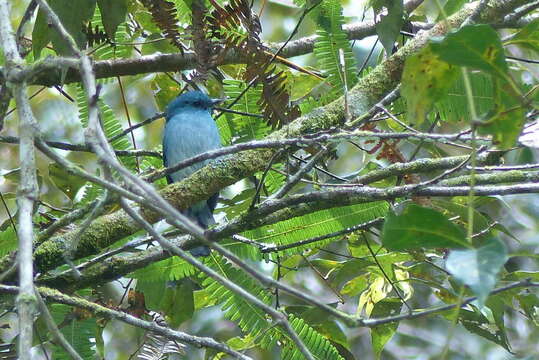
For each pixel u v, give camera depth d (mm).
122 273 8336
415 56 5473
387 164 10031
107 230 7945
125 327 14117
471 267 4160
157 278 8969
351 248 9859
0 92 7418
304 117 8578
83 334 8500
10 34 5941
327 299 14305
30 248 4637
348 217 8961
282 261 10586
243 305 8859
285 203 7891
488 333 9383
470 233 4691
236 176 8305
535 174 8398
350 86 9594
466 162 7453
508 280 9086
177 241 8523
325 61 9625
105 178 5090
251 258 9141
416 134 6555
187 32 10180
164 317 9516
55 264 7910
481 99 8711
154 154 9883
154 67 10367
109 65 10234
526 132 6734
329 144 8062
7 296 8023
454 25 9055
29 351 4215
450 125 13688
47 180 11758
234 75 11031
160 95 11773
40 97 14734
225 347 7734
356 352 15094
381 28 7910
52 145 9141
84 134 4758
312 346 8633
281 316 4875
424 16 11242
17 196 4941
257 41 9125
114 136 9844
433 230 4770
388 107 9781
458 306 4383
